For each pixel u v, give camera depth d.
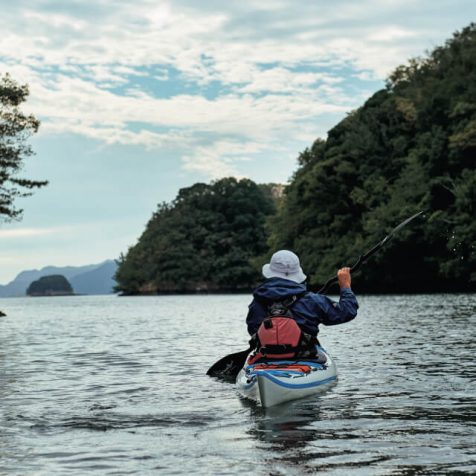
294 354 7.78
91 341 16.92
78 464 4.81
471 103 55.19
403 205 55.41
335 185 65.69
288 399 7.15
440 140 54.72
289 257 8.01
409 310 26.61
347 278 8.07
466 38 65.88
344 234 66.31
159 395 7.92
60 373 10.30
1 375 10.12
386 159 63.91
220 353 12.97
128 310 44.47
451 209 52.84
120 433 5.85
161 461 4.85
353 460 4.75
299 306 7.84
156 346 14.78
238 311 36.22
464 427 5.76
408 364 10.04
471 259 48.81
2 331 22.55
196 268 119.25
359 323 19.75
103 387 8.68
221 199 125.38
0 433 5.90
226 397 7.70
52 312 45.09
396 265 58.44
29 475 4.55
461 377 8.63
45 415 6.74
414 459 4.75
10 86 41.12
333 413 6.52
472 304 30.80
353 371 9.41
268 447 5.20
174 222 124.94
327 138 74.12
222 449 5.17
